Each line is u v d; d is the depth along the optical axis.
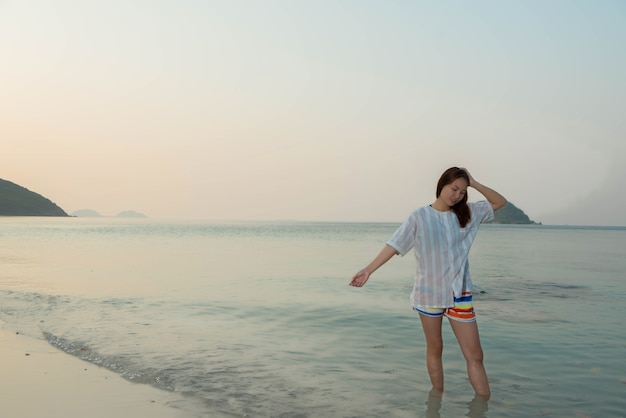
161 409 4.36
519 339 6.88
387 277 14.34
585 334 7.18
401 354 6.15
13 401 4.51
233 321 8.01
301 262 19.42
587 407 4.49
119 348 6.24
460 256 4.47
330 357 6.00
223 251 26.12
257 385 4.99
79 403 4.48
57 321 7.80
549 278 14.66
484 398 4.65
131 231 65.12
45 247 28.47
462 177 4.31
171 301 9.80
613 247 37.44
